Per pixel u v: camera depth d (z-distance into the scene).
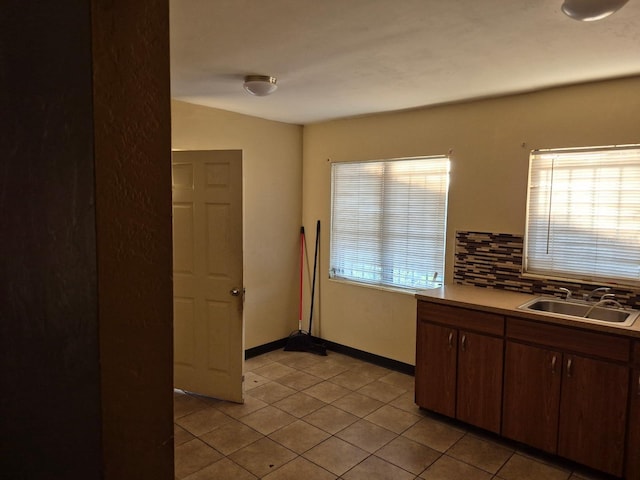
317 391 3.67
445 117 3.70
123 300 0.60
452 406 3.10
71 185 0.58
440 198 3.83
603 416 2.48
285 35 2.17
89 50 0.54
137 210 0.61
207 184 3.42
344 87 3.15
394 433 3.01
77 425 0.62
